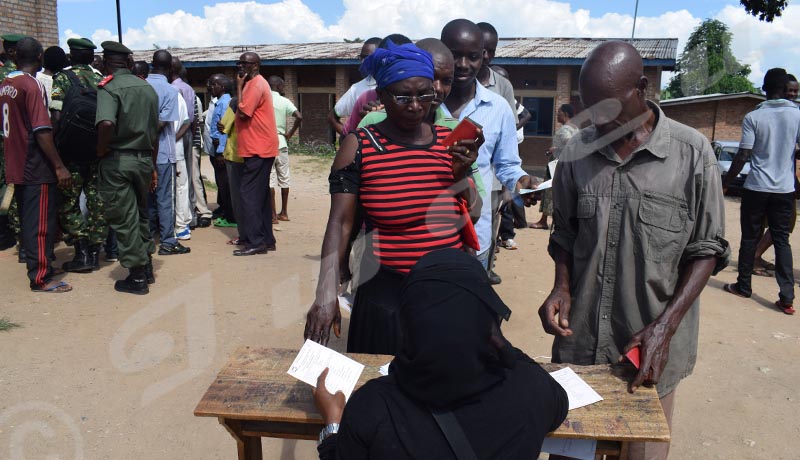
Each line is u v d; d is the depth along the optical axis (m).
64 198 4.99
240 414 1.83
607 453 1.85
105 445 2.80
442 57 2.47
